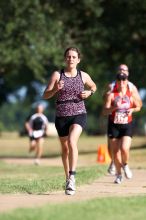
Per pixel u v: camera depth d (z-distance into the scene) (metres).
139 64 57.47
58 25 52.38
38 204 15.86
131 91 22.97
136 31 55.03
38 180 24.02
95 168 31.09
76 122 18.83
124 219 13.30
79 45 54.12
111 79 86.62
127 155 23.11
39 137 42.28
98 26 54.66
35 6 50.62
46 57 53.94
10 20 50.28
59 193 19.11
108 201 15.80
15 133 133.38
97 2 53.00
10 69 56.16
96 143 71.38
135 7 53.88
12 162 44.78
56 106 19.11
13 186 20.77
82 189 20.70
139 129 174.25
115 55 57.84
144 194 18.75
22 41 51.38
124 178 25.70
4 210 14.80
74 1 53.66
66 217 13.24
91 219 13.13
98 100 126.81
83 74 19.12
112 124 23.05
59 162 44.00
